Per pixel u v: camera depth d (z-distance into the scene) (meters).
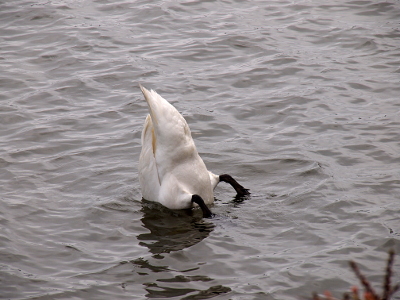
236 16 21.77
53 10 22.48
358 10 21.78
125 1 23.31
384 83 16.75
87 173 13.11
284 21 21.20
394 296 8.64
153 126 11.63
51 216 11.45
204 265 9.75
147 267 9.76
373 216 10.86
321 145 13.80
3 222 11.15
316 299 6.39
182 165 11.70
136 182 12.77
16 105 16.31
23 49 19.73
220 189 12.58
